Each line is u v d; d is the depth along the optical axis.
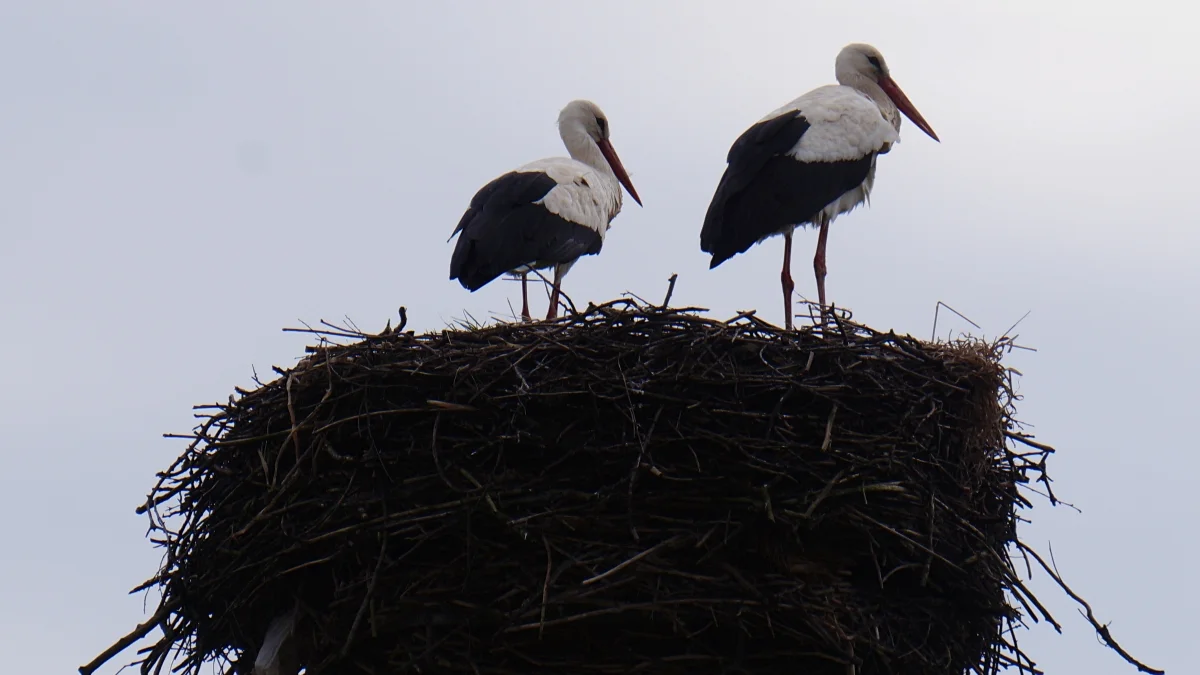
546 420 12.64
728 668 12.16
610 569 11.98
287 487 12.61
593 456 12.44
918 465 13.06
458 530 12.27
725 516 12.34
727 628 12.24
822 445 12.45
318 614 12.52
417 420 12.70
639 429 12.49
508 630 11.83
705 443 12.49
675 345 13.02
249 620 13.09
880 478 12.70
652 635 12.15
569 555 12.09
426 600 12.20
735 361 13.09
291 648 12.64
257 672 12.48
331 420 12.85
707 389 12.77
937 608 12.98
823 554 12.68
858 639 12.28
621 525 12.27
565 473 12.47
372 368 12.89
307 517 12.74
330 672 12.55
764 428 12.68
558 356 13.00
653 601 11.95
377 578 12.13
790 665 12.37
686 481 12.32
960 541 13.11
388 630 12.23
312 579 12.73
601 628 12.20
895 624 12.78
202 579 13.01
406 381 12.89
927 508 12.84
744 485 12.33
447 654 12.16
